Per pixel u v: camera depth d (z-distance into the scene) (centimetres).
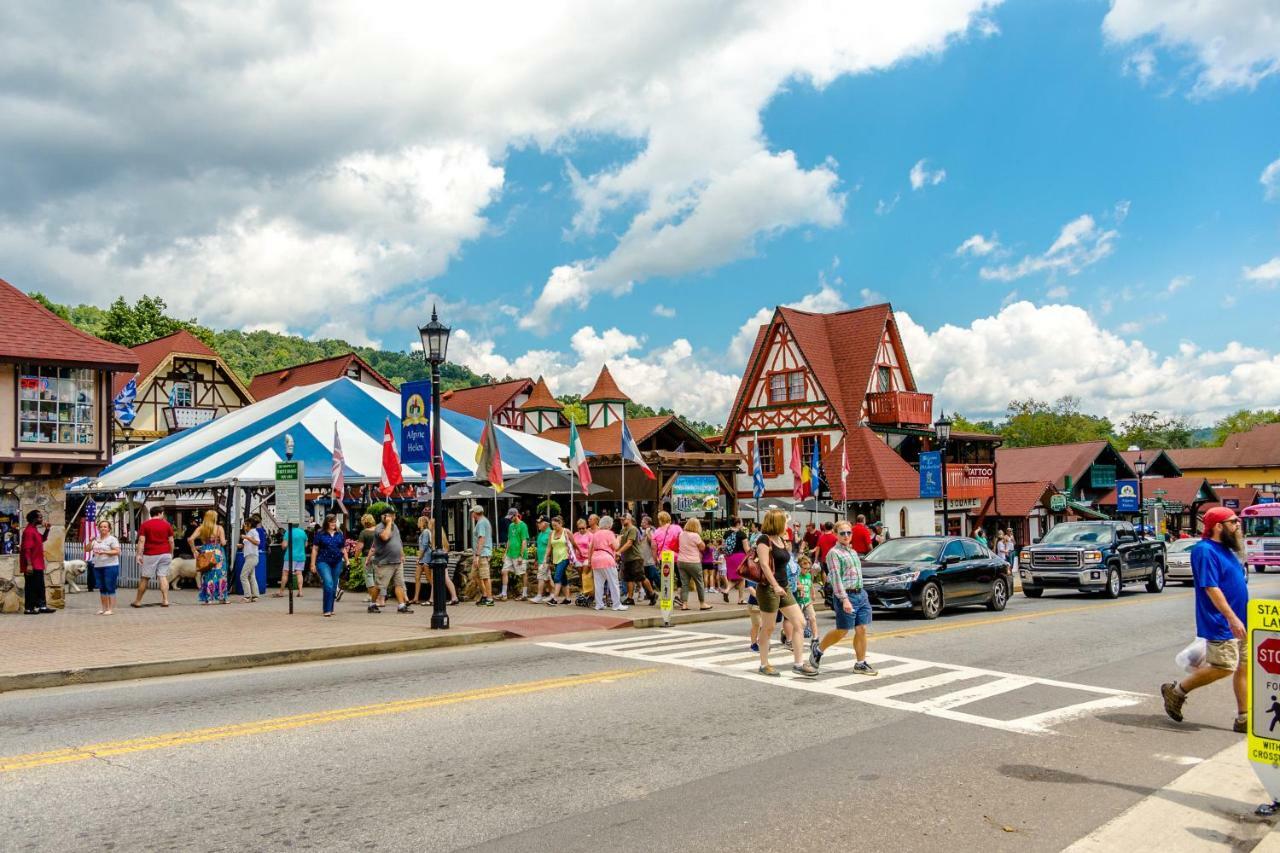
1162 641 1430
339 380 2848
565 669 1105
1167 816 585
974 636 1471
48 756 695
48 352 2044
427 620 1585
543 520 2052
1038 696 969
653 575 1970
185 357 4581
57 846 517
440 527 1478
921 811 595
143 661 1108
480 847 520
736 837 542
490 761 692
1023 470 4753
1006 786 652
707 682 1021
